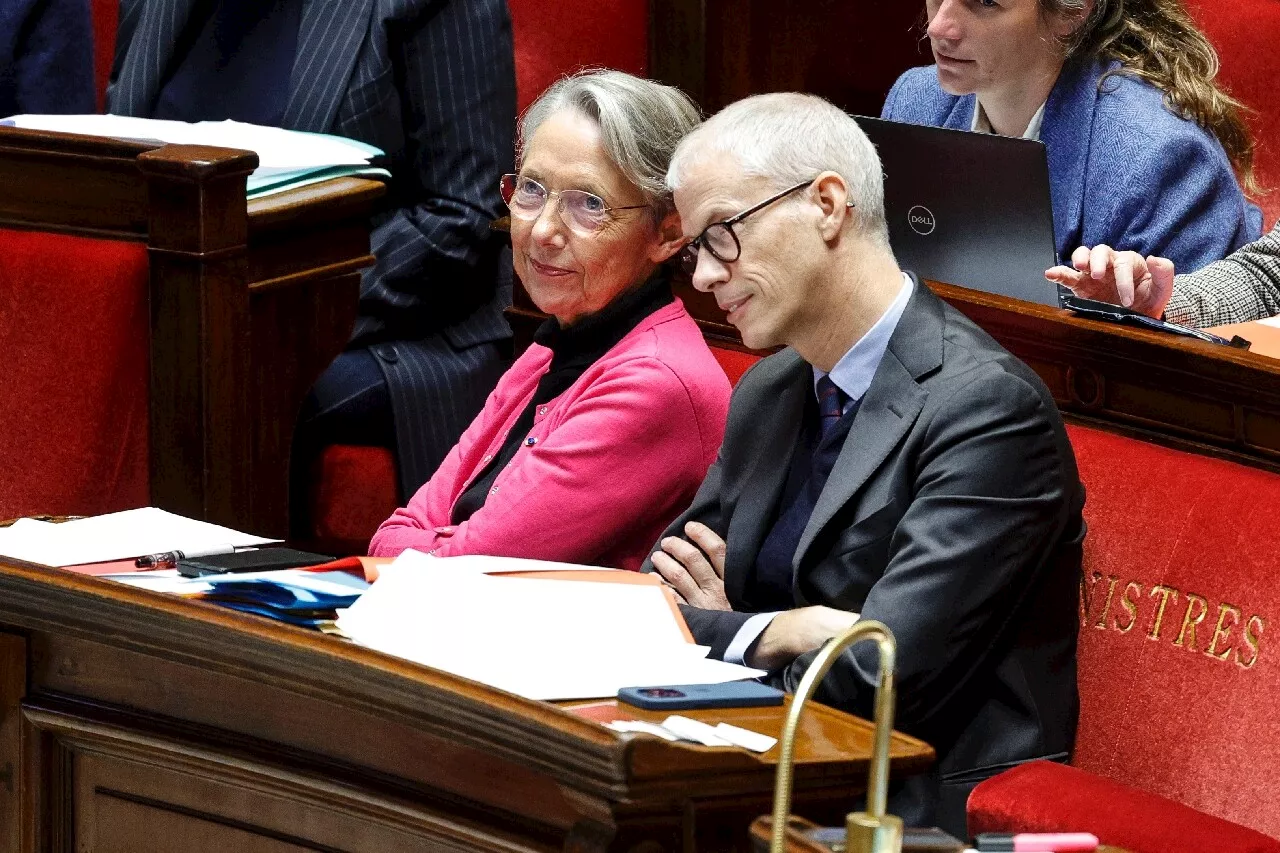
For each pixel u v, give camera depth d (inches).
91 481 432.1
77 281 424.5
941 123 501.4
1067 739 316.5
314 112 504.1
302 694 260.7
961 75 469.4
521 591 280.8
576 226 370.6
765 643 311.3
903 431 314.7
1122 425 345.4
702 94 600.1
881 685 189.6
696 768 228.4
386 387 494.9
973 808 272.8
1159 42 468.8
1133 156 456.8
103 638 281.6
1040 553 311.3
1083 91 465.1
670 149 370.0
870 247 324.2
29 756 301.7
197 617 270.7
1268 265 444.5
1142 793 271.7
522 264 380.2
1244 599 315.6
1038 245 391.5
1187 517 325.4
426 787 262.2
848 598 317.7
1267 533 315.0
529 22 578.6
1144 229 457.1
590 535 370.9
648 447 369.4
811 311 323.9
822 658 189.9
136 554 321.4
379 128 506.6
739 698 255.1
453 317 514.6
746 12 593.9
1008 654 312.8
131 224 421.1
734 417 349.1
